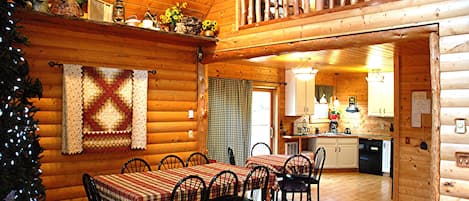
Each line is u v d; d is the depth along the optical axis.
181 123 5.52
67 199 4.43
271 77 7.76
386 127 8.62
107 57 4.77
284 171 5.05
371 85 8.42
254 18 5.23
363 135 8.66
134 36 4.96
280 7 5.14
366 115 8.99
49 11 3.99
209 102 6.50
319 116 9.13
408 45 4.34
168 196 3.41
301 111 8.00
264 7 5.13
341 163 8.54
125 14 5.01
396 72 5.45
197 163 5.67
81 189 4.54
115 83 4.73
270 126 7.90
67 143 4.31
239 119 6.95
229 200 3.81
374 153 8.29
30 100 4.12
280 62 6.55
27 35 4.12
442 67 3.31
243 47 5.10
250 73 7.29
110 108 4.68
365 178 7.85
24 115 2.96
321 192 6.59
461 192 3.15
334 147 8.51
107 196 3.73
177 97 5.48
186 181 3.82
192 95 5.69
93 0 4.36
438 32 3.36
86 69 4.48
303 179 5.23
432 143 3.33
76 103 4.39
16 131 2.84
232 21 5.27
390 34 3.71
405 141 5.36
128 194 3.36
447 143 3.24
